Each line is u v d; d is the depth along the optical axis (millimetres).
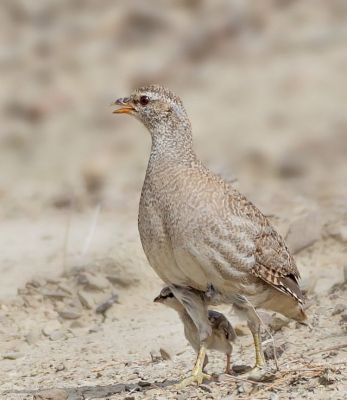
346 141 26812
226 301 10570
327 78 31047
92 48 35250
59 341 13266
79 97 32094
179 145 10773
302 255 14555
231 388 10305
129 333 13078
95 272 14438
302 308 11414
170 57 33969
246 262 10367
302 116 28891
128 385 10930
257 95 30641
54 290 14344
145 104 10977
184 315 10820
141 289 14234
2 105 31891
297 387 10094
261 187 21922
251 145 27172
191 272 10297
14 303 14273
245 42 34188
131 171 25328
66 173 25953
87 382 11375
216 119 29344
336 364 10617
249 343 12125
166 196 10344
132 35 35844
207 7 36844
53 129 30141
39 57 35031
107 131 29672
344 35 33625
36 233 17750
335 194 18844
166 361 11875
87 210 19562
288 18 35375
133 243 14797
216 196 10312
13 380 11812
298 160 25422
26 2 39031
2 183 24859
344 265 13641
